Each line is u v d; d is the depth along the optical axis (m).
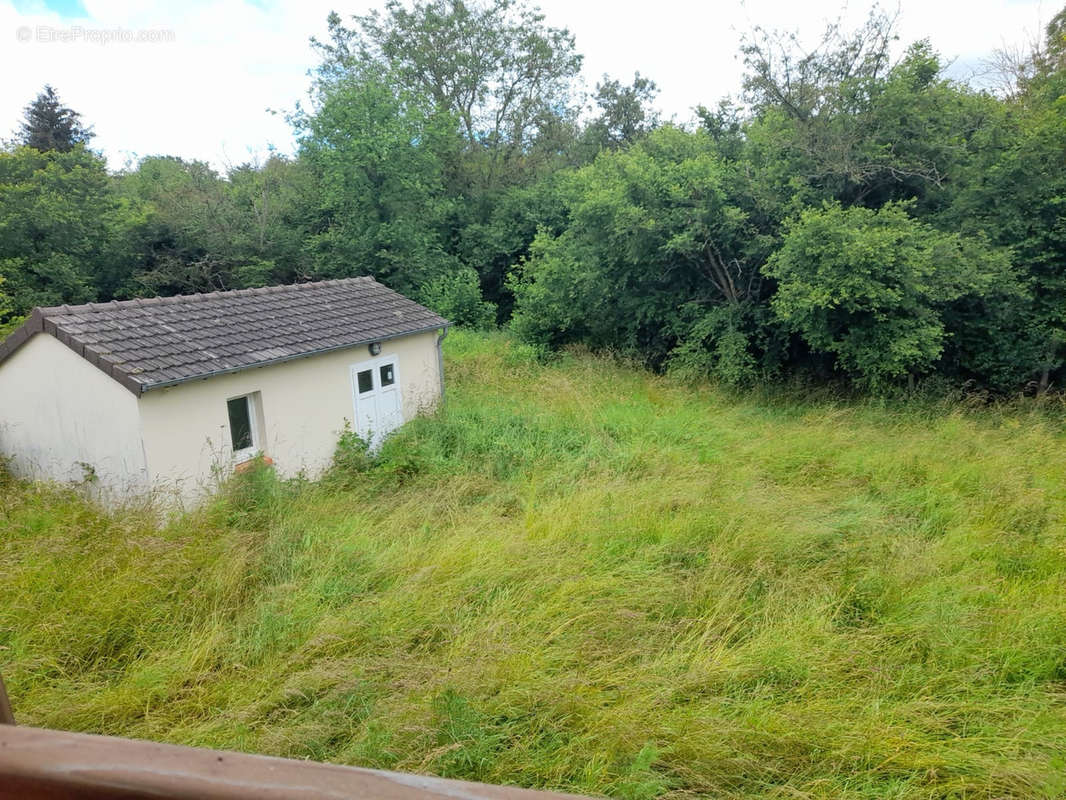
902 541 6.50
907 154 13.33
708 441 10.12
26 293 18.30
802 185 13.89
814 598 5.47
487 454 9.91
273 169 25.72
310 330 10.52
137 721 4.32
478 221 27.75
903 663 4.74
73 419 8.50
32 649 4.92
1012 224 12.92
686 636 5.04
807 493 8.02
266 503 8.05
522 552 6.23
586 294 17.05
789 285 12.50
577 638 4.91
